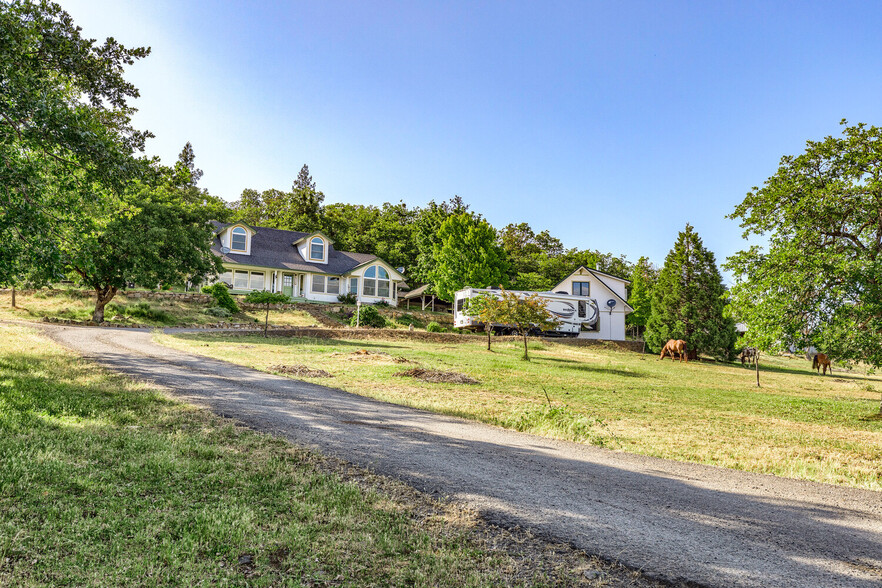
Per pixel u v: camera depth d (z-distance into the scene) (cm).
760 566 393
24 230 834
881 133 1583
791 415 1408
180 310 3334
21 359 1288
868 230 1563
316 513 458
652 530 456
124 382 1069
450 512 479
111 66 1197
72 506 434
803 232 1555
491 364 2181
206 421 777
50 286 3231
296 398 1066
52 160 969
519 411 1047
